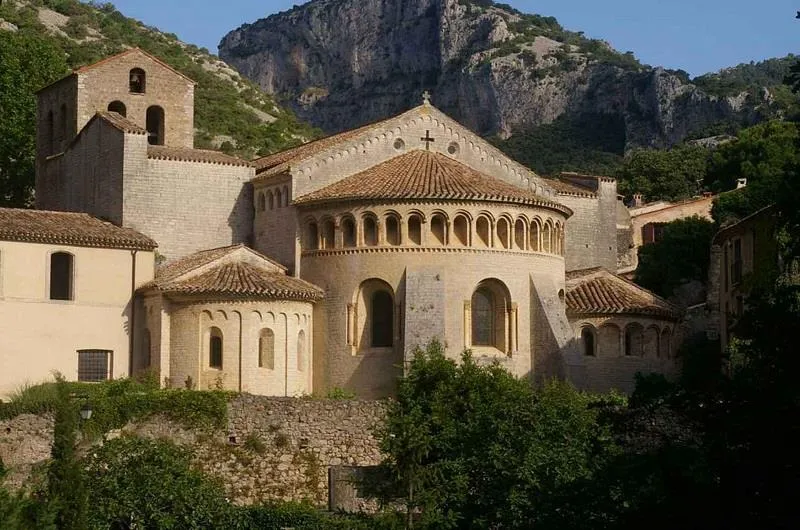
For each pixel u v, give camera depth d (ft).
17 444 230.89
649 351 301.43
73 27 622.95
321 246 285.43
